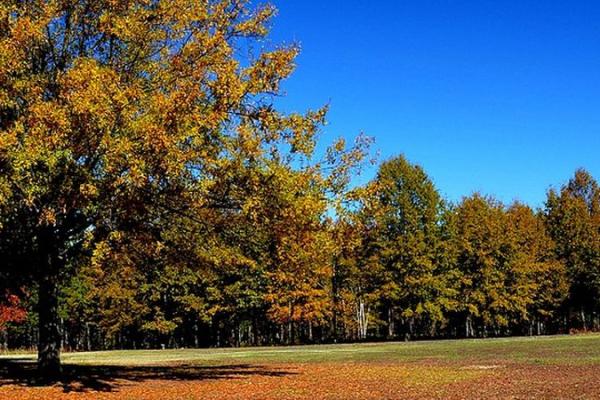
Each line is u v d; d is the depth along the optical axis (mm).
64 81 14273
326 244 17594
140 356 37781
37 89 15188
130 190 14242
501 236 60062
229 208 17312
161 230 18344
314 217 17188
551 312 63219
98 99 13797
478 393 15430
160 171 14531
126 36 16500
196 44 16812
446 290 55500
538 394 14898
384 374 20938
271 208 16609
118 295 59188
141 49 17203
